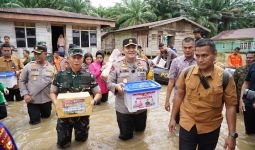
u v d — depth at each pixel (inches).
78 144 172.6
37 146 170.9
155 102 160.6
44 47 217.5
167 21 854.5
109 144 172.6
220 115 110.4
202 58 100.1
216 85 102.2
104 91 284.2
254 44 997.2
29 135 190.7
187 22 918.4
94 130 199.5
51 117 234.5
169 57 358.0
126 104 158.9
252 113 183.2
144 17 1334.9
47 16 589.6
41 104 221.6
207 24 1371.8
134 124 189.3
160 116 234.5
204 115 106.5
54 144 173.8
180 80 114.4
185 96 112.7
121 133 178.1
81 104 145.6
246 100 181.9
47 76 218.2
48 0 1358.3
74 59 158.9
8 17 538.0
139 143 174.1
